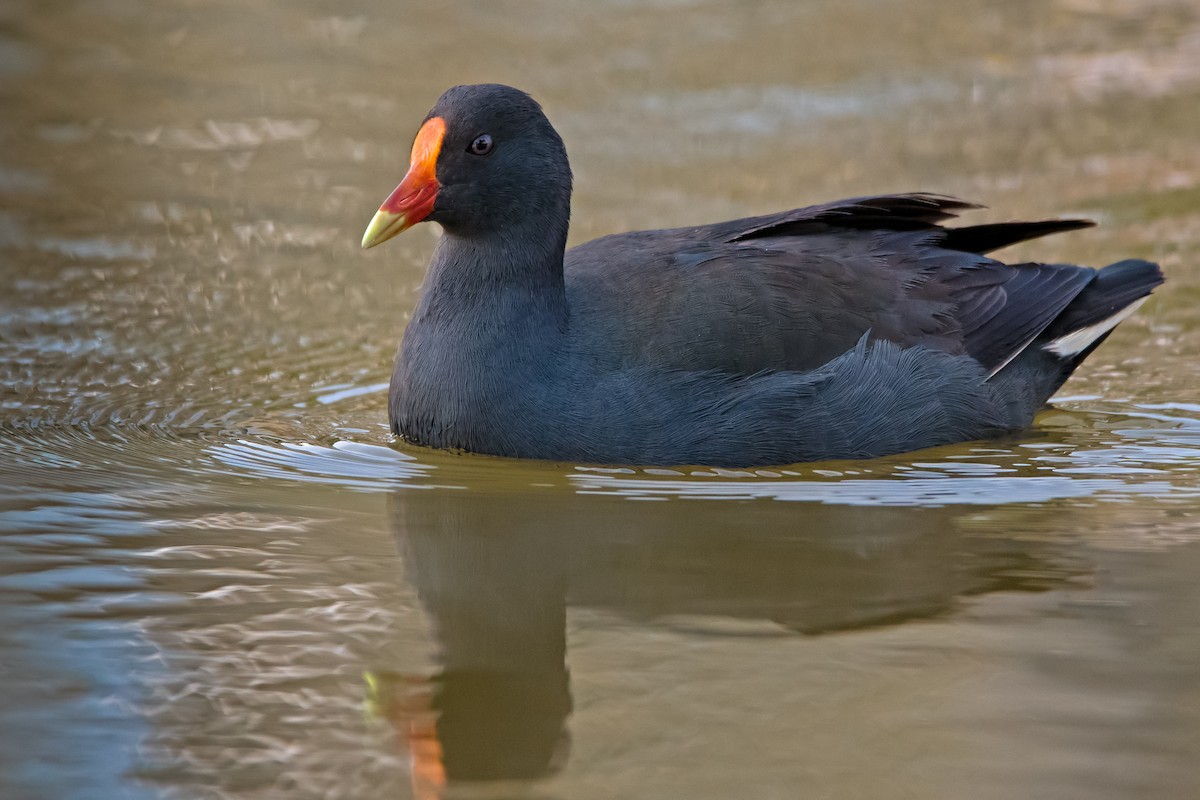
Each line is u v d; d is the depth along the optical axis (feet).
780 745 22.47
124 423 38.04
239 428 38.11
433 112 36.37
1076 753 22.17
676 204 53.52
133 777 21.42
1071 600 28.07
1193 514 32.99
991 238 40.70
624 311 35.68
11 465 34.71
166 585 28.25
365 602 27.78
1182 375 42.88
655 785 21.39
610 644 26.16
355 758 22.04
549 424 34.83
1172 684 24.38
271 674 24.68
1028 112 62.59
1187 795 20.94
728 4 76.64
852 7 76.02
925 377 37.11
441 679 24.66
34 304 45.73
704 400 35.12
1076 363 40.37
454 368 35.40
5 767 21.57
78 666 24.73
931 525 32.32
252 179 57.00
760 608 27.84
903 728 22.99
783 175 56.29
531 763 21.97
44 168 57.31
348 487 34.30
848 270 37.47
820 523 32.50
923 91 65.00
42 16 72.38
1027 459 36.91
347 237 52.42
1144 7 75.77
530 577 29.30
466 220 35.76
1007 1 76.74
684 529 31.99
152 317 45.42
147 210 54.08
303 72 67.36
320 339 44.57
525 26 72.84
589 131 60.59
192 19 73.41
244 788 21.17
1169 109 62.39
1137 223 52.08
